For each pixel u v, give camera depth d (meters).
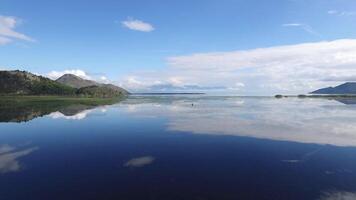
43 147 31.89
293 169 23.80
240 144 32.28
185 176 22.41
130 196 19.02
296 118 54.81
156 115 61.00
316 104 106.62
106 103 105.25
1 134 39.44
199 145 32.03
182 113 65.50
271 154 28.25
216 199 18.48
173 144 32.62
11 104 88.88
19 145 32.97
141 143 33.31
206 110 74.06
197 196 18.94
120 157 27.69
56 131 41.44
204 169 23.98
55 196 19.02
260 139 34.62
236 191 19.66
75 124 47.91
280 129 41.53
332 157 27.03
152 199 18.56
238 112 68.00
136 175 22.72
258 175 22.48
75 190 19.98
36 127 44.91
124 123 48.75
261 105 98.44
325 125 45.22
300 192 19.38
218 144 32.38
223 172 23.25
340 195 18.80
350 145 31.41
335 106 92.44
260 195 18.95
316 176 22.16
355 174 22.53
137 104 101.12
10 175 22.86
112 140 35.12
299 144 32.00
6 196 19.02
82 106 86.50
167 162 25.98
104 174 22.97
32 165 25.39
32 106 82.88
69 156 28.19
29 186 20.59
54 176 22.56
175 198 18.69
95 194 19.28
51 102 100.75
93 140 35.19
